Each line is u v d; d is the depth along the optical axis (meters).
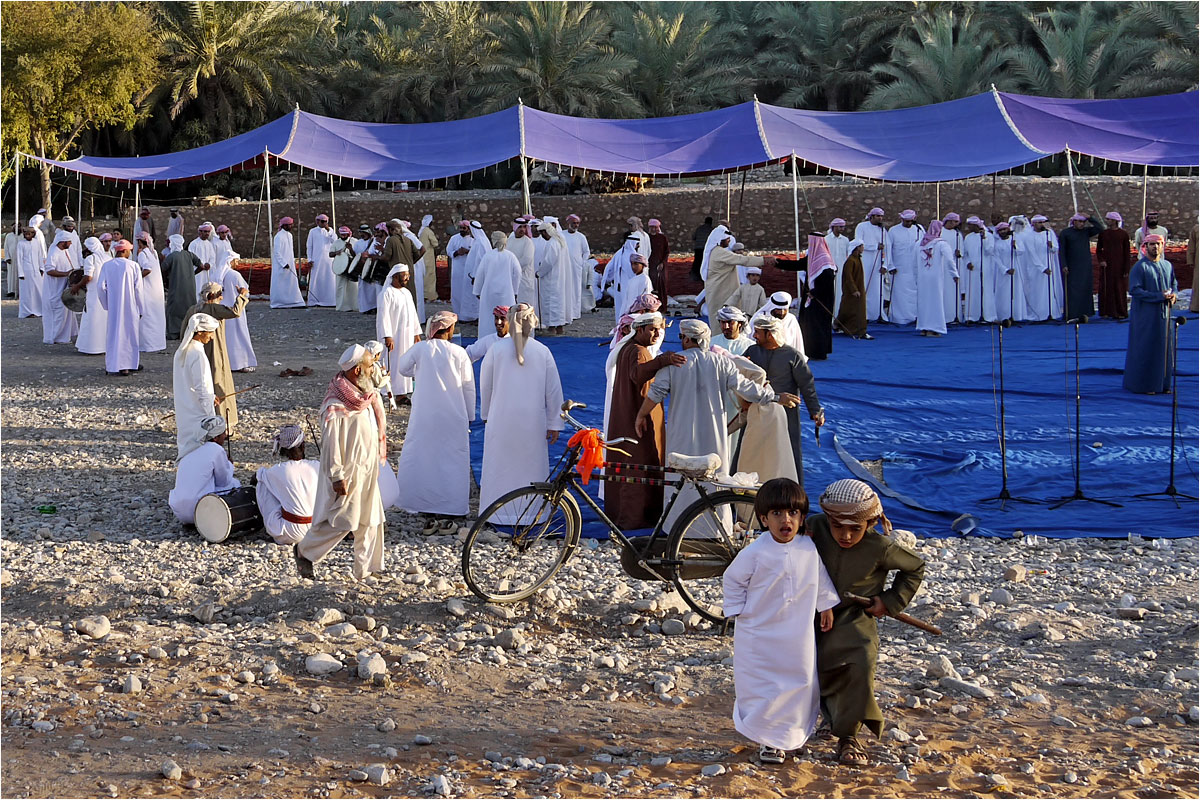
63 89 31.67
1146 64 31.91
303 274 23.27
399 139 17.72
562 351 15.53
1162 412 11.26
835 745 4.55
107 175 18.42
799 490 4.29
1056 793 4.09
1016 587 6.75
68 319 16.94
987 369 13.76
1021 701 4.99
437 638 5.90
